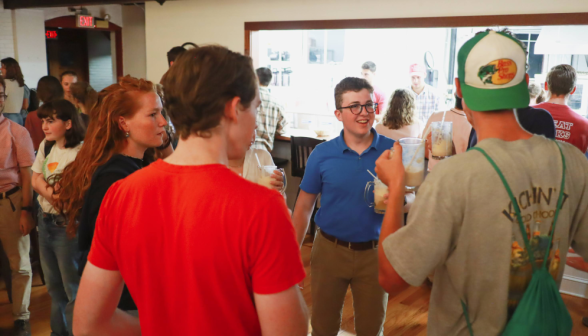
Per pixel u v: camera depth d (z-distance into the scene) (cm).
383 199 178
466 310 113
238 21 561
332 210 209
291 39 748
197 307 96
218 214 93
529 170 106
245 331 99
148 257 98
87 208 167
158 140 189
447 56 691
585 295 340
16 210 291
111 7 906
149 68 648
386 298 214
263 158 219
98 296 106
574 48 484
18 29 815
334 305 219
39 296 347
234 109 96
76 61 1066
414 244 107
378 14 462
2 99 286
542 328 105
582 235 116
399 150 126
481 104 109
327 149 212
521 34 622
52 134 239
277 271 94
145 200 97
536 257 108
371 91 205
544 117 201
